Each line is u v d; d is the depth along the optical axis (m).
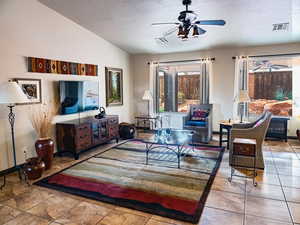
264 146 4.82
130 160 4.03
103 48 5.61
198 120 5.45
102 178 3.25
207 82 6.05
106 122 4.98
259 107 5.92
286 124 5.18
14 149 3.31
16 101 2.97
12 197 2.73
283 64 5.57
